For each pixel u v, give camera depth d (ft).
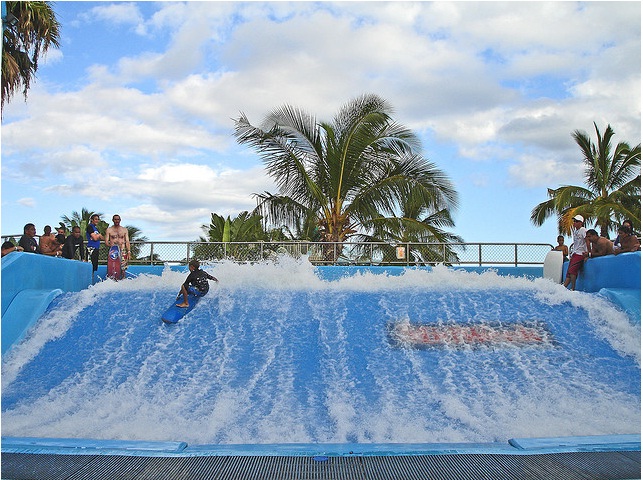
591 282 43.45
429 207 68.39
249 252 56.29
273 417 25.91
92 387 29.22
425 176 68.69
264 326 35.04
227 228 77.97
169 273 45.88
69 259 46.11
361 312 36.70
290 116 68.49
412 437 24.02
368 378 29.60
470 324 35.40
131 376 30.12
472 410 26.40
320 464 18.42
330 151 68.44
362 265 57.57
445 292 39.83
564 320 36.01
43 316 36.27
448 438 23.88
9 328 33.99
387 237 71.15
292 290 39.91
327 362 31.14
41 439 20.88
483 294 39.55
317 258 57.16
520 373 30.04
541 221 97.09
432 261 57.93
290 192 70.44
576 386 28.94
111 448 19.79
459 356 31.68
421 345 32.86
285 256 51.01
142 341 33.73
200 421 25.57
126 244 48.75
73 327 35.37
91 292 39.63
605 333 34.45
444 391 28.25
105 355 32.37
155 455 19.21
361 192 69.67
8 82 55.16
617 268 40.01
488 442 22.48
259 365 30.89
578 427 24.47
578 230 44.62
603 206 78.43
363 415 26.13
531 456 19.08
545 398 27.73
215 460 18.78
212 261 55.67
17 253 37.68
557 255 50.06
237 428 24.82
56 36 59.77
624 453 19.38
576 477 17.16
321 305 37.60
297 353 32.09
